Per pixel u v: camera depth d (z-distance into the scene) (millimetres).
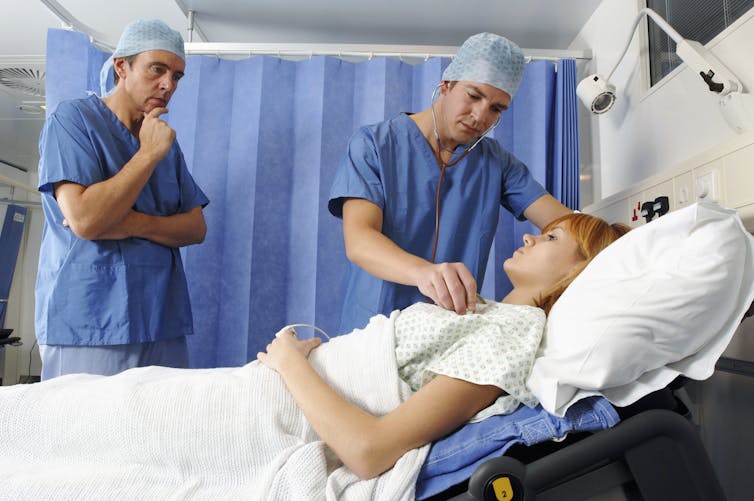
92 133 1448
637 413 775
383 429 731
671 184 1368
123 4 2424
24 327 4980
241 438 801
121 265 1453
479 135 1446
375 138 1451
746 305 762
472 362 785
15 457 846
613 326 733
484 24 2422
